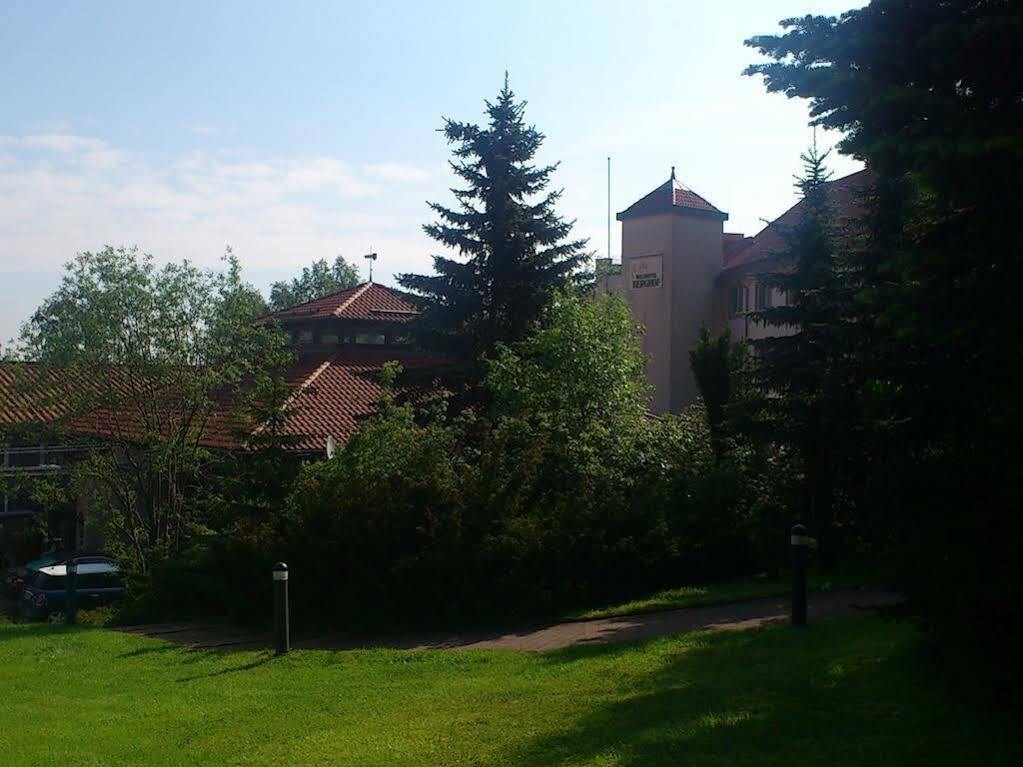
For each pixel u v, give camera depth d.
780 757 6.02
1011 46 6.68
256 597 14.14
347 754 6.99
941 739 6.04
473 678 9.34
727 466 16.72
